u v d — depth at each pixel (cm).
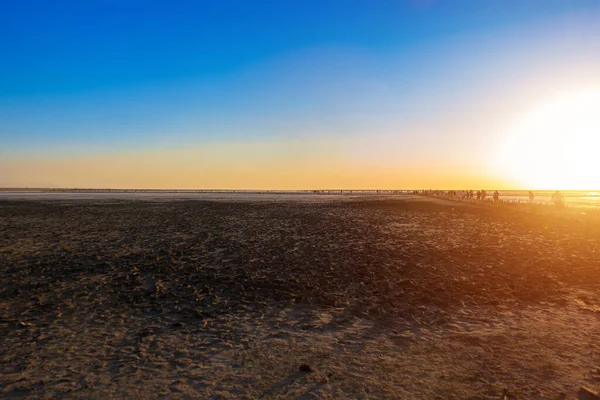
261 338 873
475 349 801
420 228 3033
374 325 952
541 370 705
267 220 3831
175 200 8875
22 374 707
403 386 655
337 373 702
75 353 796
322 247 2134
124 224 3388
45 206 5956
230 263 1708
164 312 1060
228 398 622
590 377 676
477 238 2420
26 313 1051
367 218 4034
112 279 1426
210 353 793
